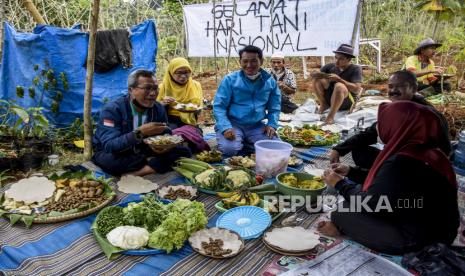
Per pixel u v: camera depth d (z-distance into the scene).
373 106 5.76
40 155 3.84
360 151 3.19
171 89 4.30
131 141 3.05
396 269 2.04
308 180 2.97
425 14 11.32
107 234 2.26
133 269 2.04
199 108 4.08
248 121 4.09
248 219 2.52
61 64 4.71
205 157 3.64
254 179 2.98
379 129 2.31
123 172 3.31
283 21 5.93
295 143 4.33
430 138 2.12
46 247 2.23
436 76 6.30
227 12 6.56
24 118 3.82
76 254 2.17
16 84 4.97
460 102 6.01
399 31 11.73
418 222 2.16
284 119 5.57
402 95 2.83
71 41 4.75
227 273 2.03
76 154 4.32
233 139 3.86
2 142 4.05
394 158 2.13
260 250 2.25
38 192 2.74
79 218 2.53
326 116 5.74
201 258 2.14
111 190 2.86
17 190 2.73
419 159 2.09
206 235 2.29
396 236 2.18
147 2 9.50
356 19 5.31
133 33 5.25
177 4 10.27
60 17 7.47
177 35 10.09
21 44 4.79
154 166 3.35
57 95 4.70
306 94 7.86
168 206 2.46
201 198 2.90
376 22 11.61
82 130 4.68
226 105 4.03
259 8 6.14
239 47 6.57
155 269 2.05
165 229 2.18
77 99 4.87
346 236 2.42
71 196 2.70
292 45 5.94
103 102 4.89
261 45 6.28
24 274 2.01
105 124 3.24
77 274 2.00
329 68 5.80
